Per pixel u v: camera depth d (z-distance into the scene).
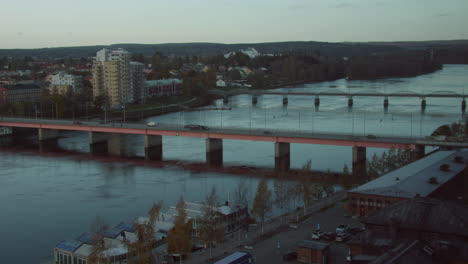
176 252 133.12
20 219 186.25
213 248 142.38
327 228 152.50
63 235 168.50
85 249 138.62
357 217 161.75
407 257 93.88
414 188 160.75
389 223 115.25
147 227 139.38
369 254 113.69
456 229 109.25
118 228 153.25
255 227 160.38
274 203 182.25
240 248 140.50
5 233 171.62
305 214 168.25
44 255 151.62
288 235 148.75
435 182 168.88
